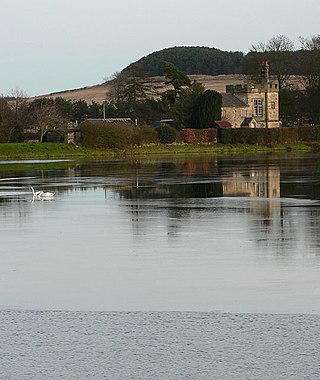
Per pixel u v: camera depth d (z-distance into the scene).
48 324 24.70
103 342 22.84
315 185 72.62
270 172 93.00
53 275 32.06
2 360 21.56
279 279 30.30
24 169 113.00
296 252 36.03
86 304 27.11
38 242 40.78
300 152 164.75
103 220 49.50
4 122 174.88
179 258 35.12
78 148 163.88
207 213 51.94
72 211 55.06
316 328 23.62
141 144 171.38
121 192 70.06
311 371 20.31
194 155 156.38
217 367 20.72
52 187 77.25
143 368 20.80
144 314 25.64
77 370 20.78
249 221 47.19
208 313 25.58
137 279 30.91
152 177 89.12
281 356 21.34
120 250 37.69
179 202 59.91
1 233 44.34
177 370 20.61
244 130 180.88
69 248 38.66
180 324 24.41
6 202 62.41
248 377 20.05
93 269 33.12
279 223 45.97
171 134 175.00
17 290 29.41
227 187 72.69
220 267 32.88
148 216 51.03
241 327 23.91
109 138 166.75
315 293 27.91
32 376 20.45
